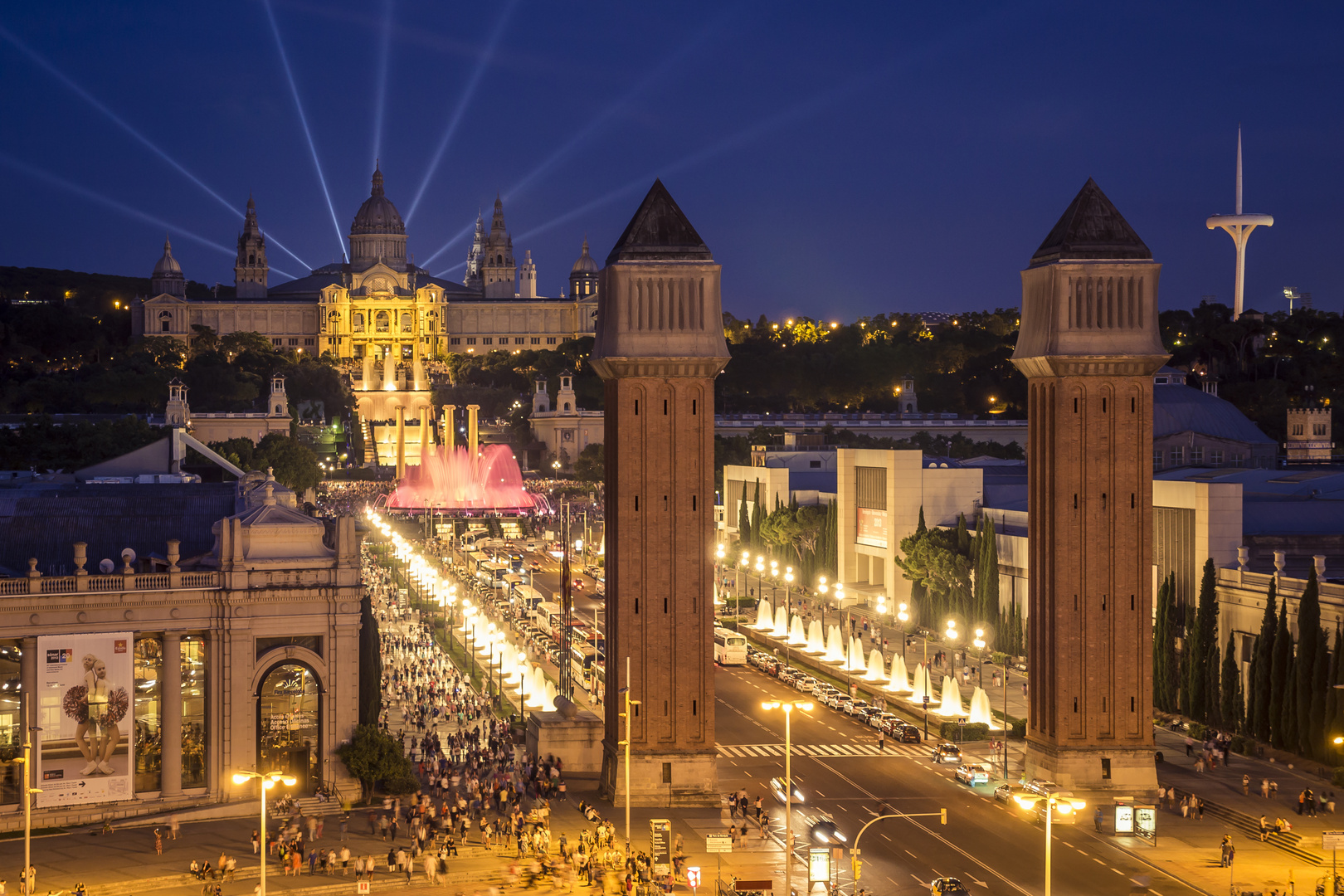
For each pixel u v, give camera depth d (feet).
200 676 353.51
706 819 351.05
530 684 511.81
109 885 290.76
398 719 464.65
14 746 337.52
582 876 298.97
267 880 297.12
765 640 616.39
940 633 600.80
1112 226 378.12
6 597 333.62
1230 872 307.37
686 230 375.04
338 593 359.05
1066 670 374.63
